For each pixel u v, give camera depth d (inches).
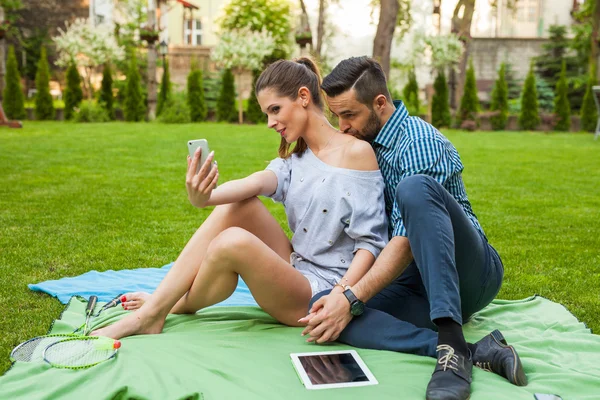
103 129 561.9
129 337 88.4
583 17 839.1
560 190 273.7
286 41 880.9
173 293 91.1
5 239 167.9
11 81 682.2
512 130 680.4
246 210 92.4
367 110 91.1
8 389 71.9
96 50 721.0
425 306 89.4
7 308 113.3
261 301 89.2
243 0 882.8
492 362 77.5
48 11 944.3
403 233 81.4
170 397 70.4
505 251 168.1
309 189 92.3
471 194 261.6
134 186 264.5
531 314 108.6
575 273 146.6
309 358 79.4
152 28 713.0
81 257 152.9
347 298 82.4
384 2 603.5
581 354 88.2
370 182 90.8
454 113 757.3
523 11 998.4
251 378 75.1
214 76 829.2
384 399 70.5
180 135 509.7
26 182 266.1
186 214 210.5
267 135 522.9
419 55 717.3
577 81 781.3
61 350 81.1
